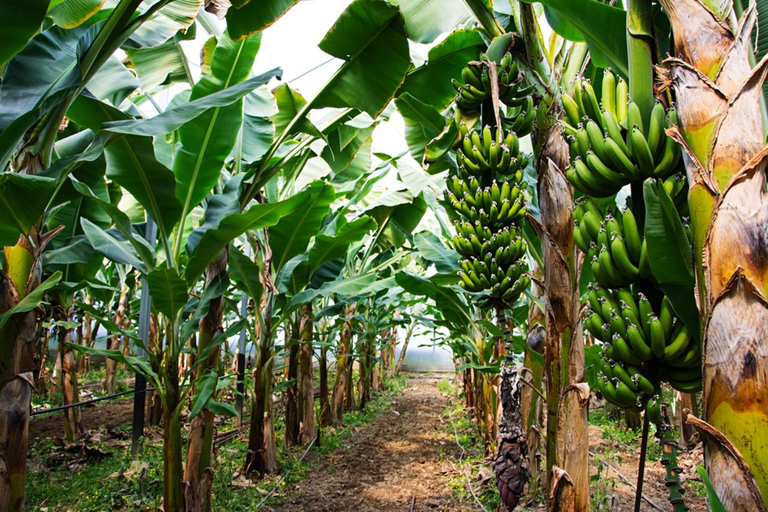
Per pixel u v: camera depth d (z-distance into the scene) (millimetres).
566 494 2023
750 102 1246
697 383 1578
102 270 7234
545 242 2254
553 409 2223
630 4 1649
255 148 4238
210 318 3625
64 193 3088
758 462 1098
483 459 5336
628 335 1558
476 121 2756
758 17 1465
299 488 4688
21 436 2293
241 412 6816
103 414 7742
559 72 2363
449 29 3143
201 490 3342
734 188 1197
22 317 2295
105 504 3795
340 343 7863
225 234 3043
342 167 4422
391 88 3164
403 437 6965
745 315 1143
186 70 4266
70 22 2658
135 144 2887
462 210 2637
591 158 1707
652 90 1640
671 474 1553
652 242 1449
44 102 2221
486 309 2697
